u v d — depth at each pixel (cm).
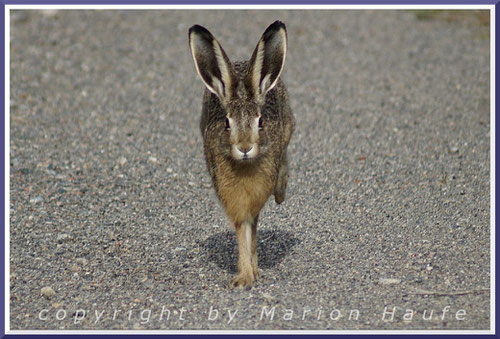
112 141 1920
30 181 1659
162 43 2741
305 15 3053
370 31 2872
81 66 2506
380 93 2272
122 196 1598
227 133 1096
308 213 1489
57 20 2945
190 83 2392
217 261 1295
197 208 1535
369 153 1822
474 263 1223
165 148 1881
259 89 1131
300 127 2017
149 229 1437
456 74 2419
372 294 1128
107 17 3011
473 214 1438
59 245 1361
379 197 1558
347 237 1367
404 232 1373
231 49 2608
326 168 1734
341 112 2125
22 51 2608
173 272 1250
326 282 1183
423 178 1652
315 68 2503
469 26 2920
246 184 1151
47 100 2206
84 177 1697
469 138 1888
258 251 1330
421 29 2897
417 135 1931
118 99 2241
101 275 1241
